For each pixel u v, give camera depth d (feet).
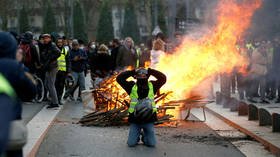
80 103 53.88
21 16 198.29
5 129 11.20
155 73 30.27
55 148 29.86
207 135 34.01
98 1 218.18
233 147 30.09
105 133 34.78
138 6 219.41
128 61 56.39
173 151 29.01
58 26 217.77
